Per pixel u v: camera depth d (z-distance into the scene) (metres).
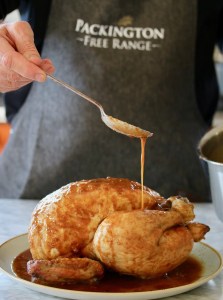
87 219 0.60
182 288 0.57
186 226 0.62
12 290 0.59
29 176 1.04
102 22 0.99
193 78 1.04
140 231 0.57
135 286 0.58
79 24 1.00
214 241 0.75
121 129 0.64
